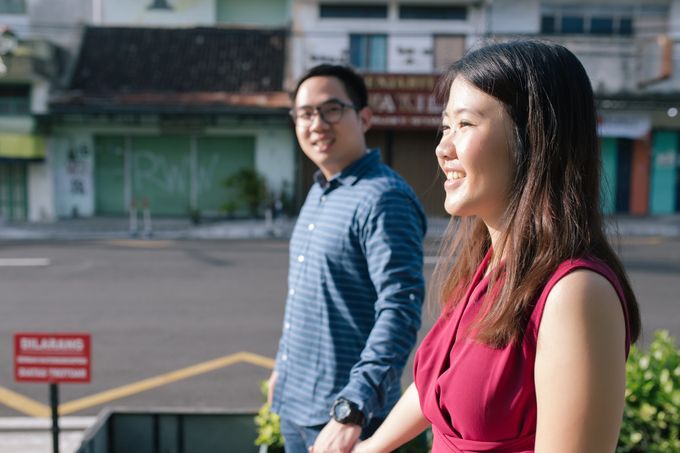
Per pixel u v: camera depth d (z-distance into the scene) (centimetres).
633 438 238
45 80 1627
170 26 1869
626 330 102
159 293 811
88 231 1505
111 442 302
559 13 1742
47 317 693
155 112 1636
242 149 1773
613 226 132
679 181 1781
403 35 1686
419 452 255
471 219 143
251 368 539
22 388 493
